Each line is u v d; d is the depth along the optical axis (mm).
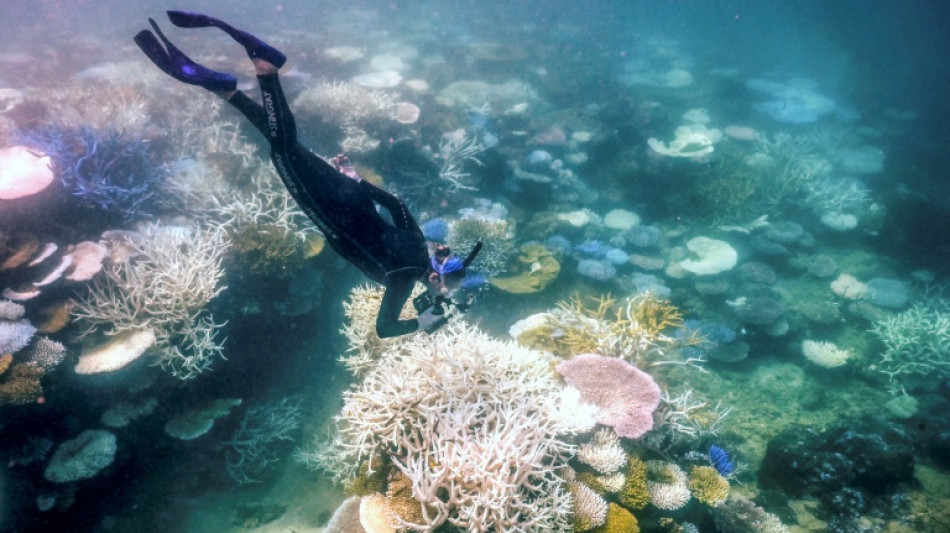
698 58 24781
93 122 7379
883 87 22094
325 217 2393
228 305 5902
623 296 8383
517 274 8023
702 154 11445
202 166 7281
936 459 5914
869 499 5344
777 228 10438
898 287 9148
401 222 2682
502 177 11297
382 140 9812
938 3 35750
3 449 4371
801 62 26000
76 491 4684
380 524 3396
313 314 6949
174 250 5449
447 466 3246
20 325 4406
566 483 3754
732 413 6777
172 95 9484
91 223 5891
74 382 4711
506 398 3854
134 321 4949
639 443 4602
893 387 7234
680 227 10648
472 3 34188
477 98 13844
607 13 37000
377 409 3830
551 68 19484
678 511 4668
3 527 4277
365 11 28141
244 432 5812
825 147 13977
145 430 5230
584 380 4512
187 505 5289
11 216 5117
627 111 14734
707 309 8578
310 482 5613
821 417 6746
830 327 8422
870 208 11242
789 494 5594
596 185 12164
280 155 2211
